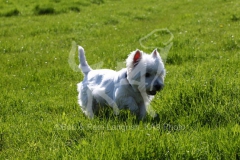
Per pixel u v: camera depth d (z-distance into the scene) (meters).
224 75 9.15
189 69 10.70
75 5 30.17
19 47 17.17
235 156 5.30
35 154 6.08
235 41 14.15
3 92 10.21
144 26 21.78
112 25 22.92
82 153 5.57
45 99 9.59
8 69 13.28
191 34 16.73
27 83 11.31
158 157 5.39
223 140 5.66
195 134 6.08
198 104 7.43
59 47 17.27
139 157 5.36
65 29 21.33
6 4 30.25
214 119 6.84
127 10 27.62
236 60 11.29
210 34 16.53
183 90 7.93
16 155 6.11
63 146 6.19
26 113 8.54
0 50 16.78
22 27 22.38
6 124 7.54
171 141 5.67
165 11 28.06
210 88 7.89
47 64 13.83
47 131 7.01
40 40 18.75
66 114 8.23
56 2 31.31
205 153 5.39
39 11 27.95
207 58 12.64
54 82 11.43
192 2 31.36
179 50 13.57
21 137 6.83
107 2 33.88
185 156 5.36
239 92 7.78
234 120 6.84
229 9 24.22
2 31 21.31
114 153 5.38
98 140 6.05
